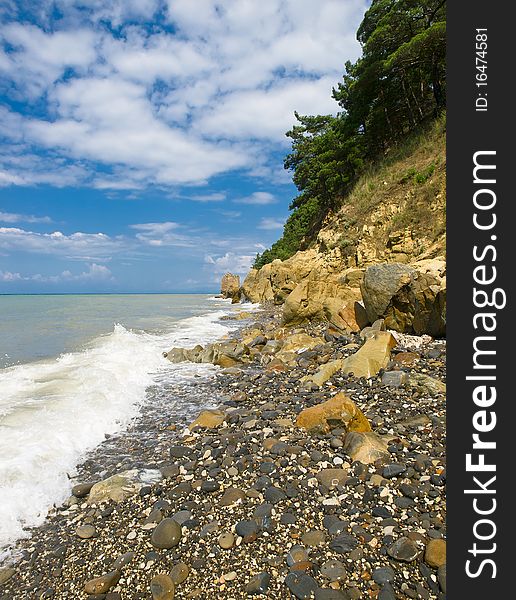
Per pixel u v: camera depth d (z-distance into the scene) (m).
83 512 5.32
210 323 26.22
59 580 4.18
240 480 5.70
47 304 46.06
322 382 9.69
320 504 4.95
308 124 48.03
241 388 10.49
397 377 8.98
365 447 5.95
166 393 10.49
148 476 6.12
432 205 22.25
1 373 11.24
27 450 6.51
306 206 50.44
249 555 4.27
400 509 4.73
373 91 35.84
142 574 4.16
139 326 24.11
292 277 34.12
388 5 31.44
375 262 23.88
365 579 3.86
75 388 9.95
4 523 5.00
